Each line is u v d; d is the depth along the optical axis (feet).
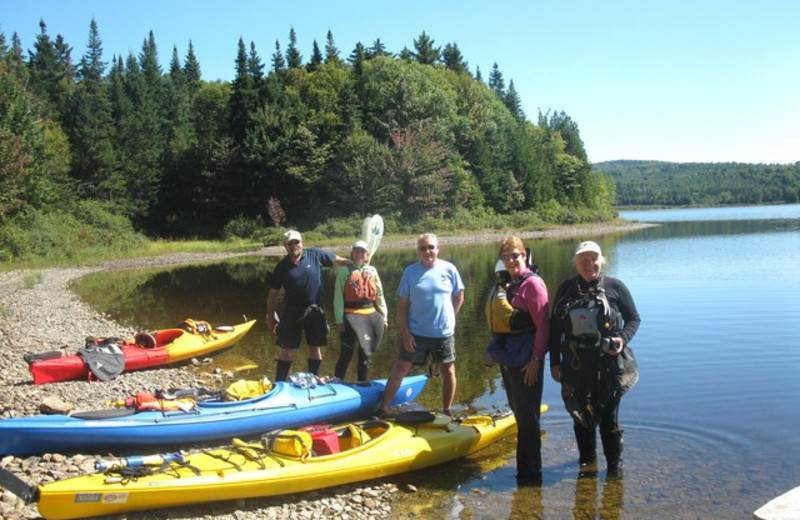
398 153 175.73
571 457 20.79
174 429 21.29
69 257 109.09
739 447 20.97
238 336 38.09
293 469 18.28
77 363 29.71
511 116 270.87
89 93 215.31
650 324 42.47
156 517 16.98
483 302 55.21
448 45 295.28
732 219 244.22
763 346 34.99
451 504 17.95
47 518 16.06
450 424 21.68
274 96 185.57
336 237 157.17
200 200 177.68
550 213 213.66
